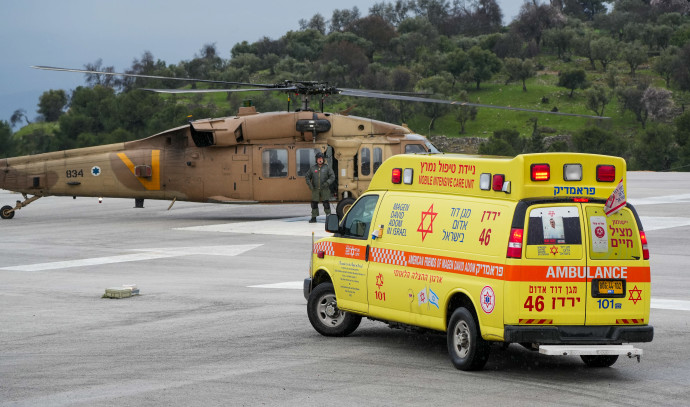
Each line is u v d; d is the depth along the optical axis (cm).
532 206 1097
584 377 1131
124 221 3469
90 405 1004
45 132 17438
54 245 2781
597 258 1099
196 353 1294
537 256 1088
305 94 3130
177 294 1888
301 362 1225
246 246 2664
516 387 1076
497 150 16062
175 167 3297
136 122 16700
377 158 3150
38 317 1641
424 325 1226
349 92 3014
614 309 1100
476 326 1141
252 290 1922
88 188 3406
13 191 3491
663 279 1997
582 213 1104
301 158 3209
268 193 3209
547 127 17538
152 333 1463
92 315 1653
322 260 1422
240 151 3212
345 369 1179
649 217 3241
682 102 18638
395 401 1009
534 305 1084
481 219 1147
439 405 991
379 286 1300
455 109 18262
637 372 1155
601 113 18450
